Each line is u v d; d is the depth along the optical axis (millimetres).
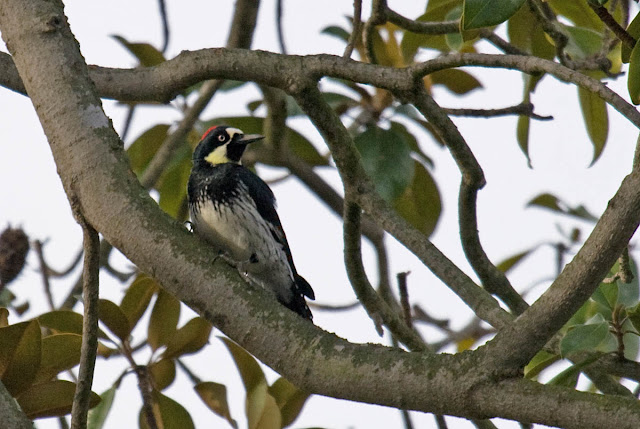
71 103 6395
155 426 8289
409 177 11664
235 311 5789
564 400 4914
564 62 9562
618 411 4762
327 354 5531
